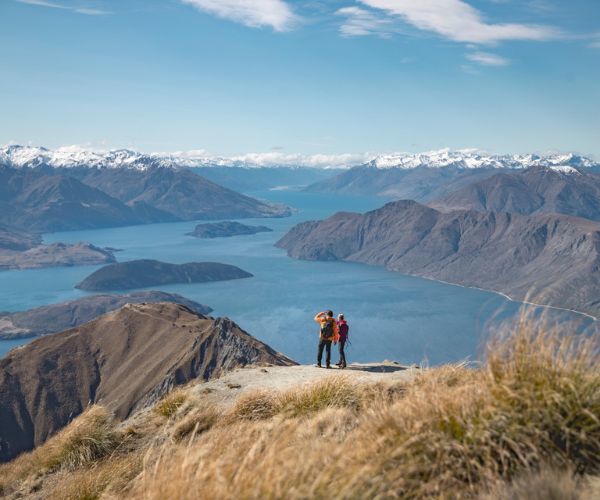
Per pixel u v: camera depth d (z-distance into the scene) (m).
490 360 7.54
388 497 5.69
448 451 6.48
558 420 6.58
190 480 6.27
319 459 6.45
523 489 5.56
